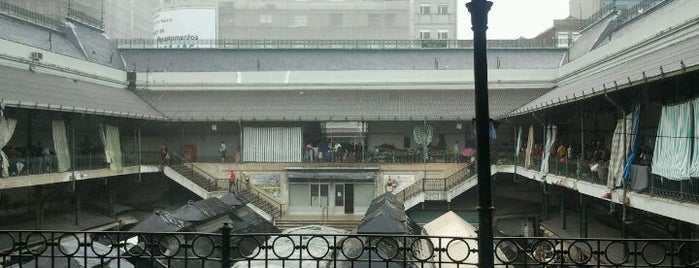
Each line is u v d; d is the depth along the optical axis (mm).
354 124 36531
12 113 23344
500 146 34938
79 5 57031
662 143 13898
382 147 36062
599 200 21000
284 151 34781
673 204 13055
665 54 19078
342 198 33438
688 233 15539
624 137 15734
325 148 34406
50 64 28531
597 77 25641
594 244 19344
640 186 14766
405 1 71125
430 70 37625
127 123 32406
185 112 34812
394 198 22875
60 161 23078
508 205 33062
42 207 23984
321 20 71500
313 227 18031
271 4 71375
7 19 29766
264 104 35969
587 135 25453
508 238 7133
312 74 37812
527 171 27328
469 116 33344
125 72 36969
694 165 12281
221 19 71312
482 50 5848
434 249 7016
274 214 31453
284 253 14602
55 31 33906
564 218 23938
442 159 33719
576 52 36875
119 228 28734
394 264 11523
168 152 33750
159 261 12633
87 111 23875
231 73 37875
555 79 36969
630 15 31406
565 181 20844
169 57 39969
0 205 23547
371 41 41469
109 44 39438
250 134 34938
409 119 33500
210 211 19078
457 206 32594
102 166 26719
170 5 56406
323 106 35625
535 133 31172
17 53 26359
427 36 72000
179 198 34156
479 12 5836
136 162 30344
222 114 34531
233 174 32156
